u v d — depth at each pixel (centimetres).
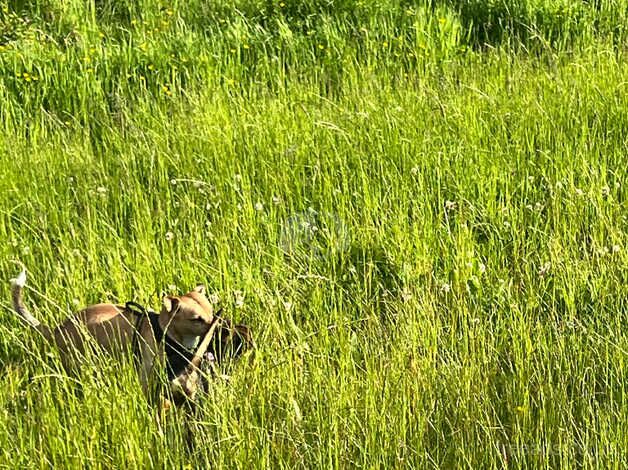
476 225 1221
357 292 1113
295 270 1138
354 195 1290
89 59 1717
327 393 910
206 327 883
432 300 1052
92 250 1134
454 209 1249
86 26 1936
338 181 1326
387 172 1305
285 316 1042
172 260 1145
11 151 1434
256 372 923
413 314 1025
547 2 1952
